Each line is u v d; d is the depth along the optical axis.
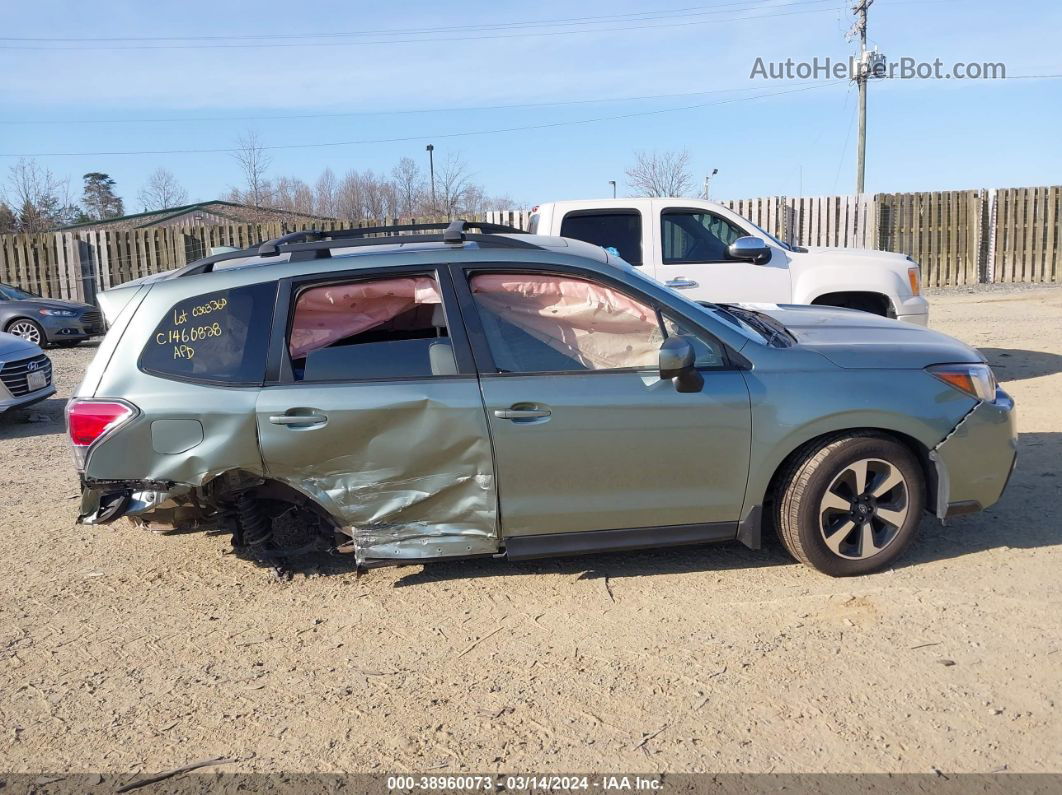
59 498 6.41
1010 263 19.45
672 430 4.16
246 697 3.60
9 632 4.25
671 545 4.35
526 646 3.88
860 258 8.36
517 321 4.29
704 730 3.20
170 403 4.16
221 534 5.43
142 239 18.69
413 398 4.10
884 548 4.39
